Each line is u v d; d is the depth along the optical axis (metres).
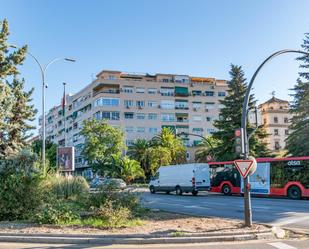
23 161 16.38
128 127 82.19
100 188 16.78
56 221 13.32
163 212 17.67
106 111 80.94
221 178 36.34
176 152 69.31
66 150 26.12
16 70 24.48
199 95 89.56
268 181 31.34
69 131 103.06
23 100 33.19
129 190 16.98
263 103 99.69
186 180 35.84
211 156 55.56
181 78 91.19
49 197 16.62
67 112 105.69
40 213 13.91
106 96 81.25
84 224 13.07
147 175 70.25
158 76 89.88
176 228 12.33
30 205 15.16
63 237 10.98
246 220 12.83
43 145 26.52
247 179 12.98
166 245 10.36
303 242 10.75
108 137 66.19
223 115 52.78
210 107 90.00
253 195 33.59
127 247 10.10
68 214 13.82
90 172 83.62
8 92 25.06
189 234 11.18
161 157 65.50
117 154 64.81
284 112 96.12
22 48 24.55
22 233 11.46
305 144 42.88
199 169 35.81
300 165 29.52
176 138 71.12
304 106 44.31
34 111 33.97
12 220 14.62
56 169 25.86
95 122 67.69
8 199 14.78
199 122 88.75
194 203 25.11
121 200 16.17
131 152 70.69
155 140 71.50
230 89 53.69
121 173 61.41
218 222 13.95
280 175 30.58
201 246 10.12
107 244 10.55
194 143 87.62
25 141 33.62
